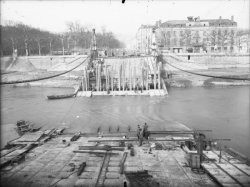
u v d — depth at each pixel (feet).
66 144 113.50
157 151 100.89
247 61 370.32
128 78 331.36
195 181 75.05
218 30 411.34
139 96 280.31
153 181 74.84
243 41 379.96
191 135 130.93
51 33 519.19
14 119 183.73
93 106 231.30
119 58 374.02
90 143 114.01
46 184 73.51
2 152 101.24
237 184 70.90
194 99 246.47
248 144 121.49
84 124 171.01
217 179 73.87
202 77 343.46
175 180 75.56
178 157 94.17
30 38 440.04
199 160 83.87
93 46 428.97
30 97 277.85
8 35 343.26
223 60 377.91
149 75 324.60
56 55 434.71
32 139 122.72
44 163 90.07
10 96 284.00
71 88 342.44
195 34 425.69
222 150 104.12
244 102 221.66
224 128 150.71
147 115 192.13
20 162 91.25
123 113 201.67
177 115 187.73
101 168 84.53
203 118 176.55
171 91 300.40
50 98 266.57
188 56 382.83
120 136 128.06
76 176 78.64
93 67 356.79
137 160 91.40
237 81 324.39
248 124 156.97
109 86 310.65
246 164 86.17
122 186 71.56
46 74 387.55
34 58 404.77
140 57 371.15
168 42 433.89
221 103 221.87
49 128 161.07
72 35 547.90
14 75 353.92
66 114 200.64
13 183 74.13
